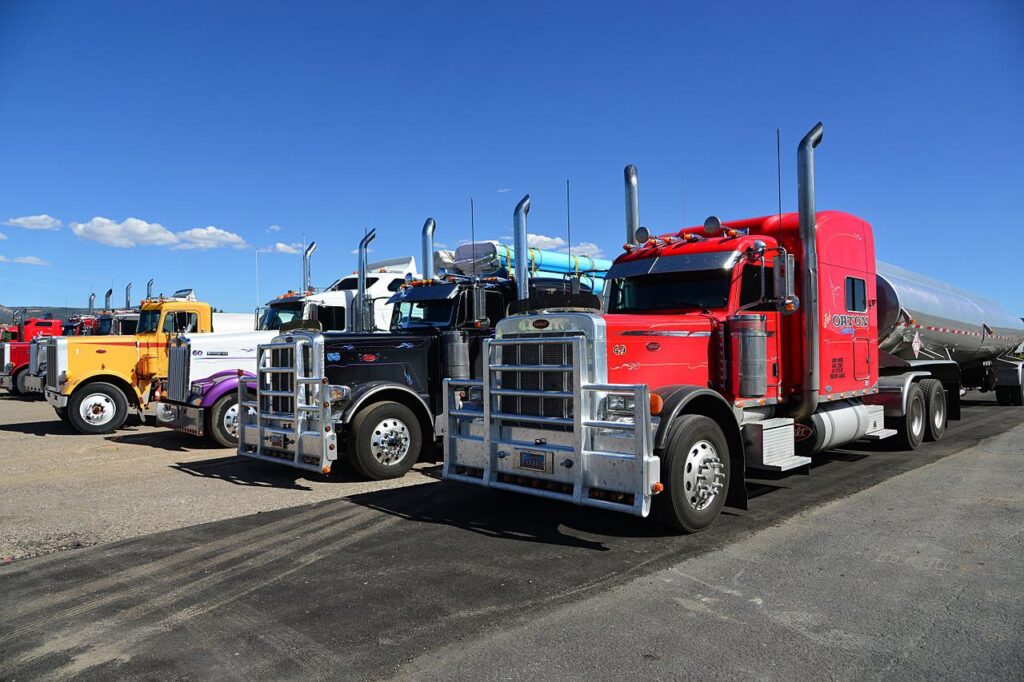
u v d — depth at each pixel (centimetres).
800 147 727
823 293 765
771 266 729
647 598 427
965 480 764
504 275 1127
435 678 330
